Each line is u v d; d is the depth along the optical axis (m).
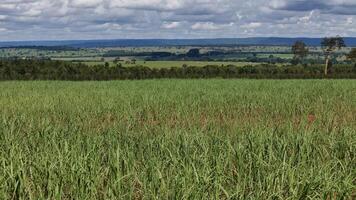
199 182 7.36
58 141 10.97
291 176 7.71
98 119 21.20
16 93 35.81
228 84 47.97
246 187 7.77
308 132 11.95
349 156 10.04
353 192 8.49
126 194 7.25
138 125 17.88
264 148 10.04
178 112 22.36
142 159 9.12
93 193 7.23
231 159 9.17
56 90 39.78
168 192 7.16
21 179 7.52
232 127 15.50
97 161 8.37
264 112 24.00
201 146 10.02
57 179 7.65
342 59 160.38
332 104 26.56
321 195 7.40
